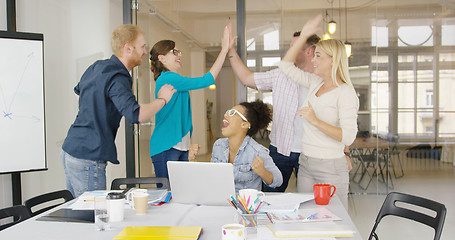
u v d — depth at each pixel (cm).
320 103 270
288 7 402
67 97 415
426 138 453
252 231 156
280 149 368
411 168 455
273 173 237
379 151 434
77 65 421
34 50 344
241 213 161
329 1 403
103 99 261
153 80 409
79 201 211
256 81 400
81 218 181
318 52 270
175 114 340
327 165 265
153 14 418
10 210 197
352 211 423
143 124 416
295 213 184
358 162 436
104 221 165
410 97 451
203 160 417
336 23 407
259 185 245
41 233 161
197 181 200
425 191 445
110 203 176
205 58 414
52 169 406
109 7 419
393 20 441
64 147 273
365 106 433
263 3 405
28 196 396
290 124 366
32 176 397
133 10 421
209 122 415
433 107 452
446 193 443
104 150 268
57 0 409
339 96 263
